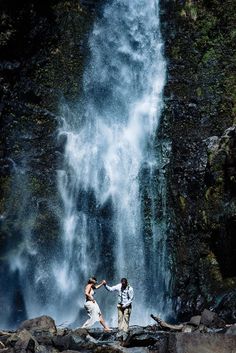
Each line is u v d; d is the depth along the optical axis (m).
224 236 20.73
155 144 24.81
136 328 13.86
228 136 21.95
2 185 23.75
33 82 25.28
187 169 23.28
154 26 27.12
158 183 23.86
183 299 21.23
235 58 25.34
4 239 23.34
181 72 25.84
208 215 21.55
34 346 11.06
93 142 25.22
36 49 25.66
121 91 26.34
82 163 24.70
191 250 21.86
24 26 25.33
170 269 22.16
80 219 23.86
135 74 26.55
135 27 27.31
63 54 26.16
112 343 11.64
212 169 21.88
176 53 26.27
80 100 25.75
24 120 24.67
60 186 24.14
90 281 14.52
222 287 20.34
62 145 24.72
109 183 24.48
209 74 25.39
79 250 23.45
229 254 20.62
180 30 26.56
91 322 14.16
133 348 10.92
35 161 24.23
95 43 26.78
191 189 22.80
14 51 25.12
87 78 26.19
